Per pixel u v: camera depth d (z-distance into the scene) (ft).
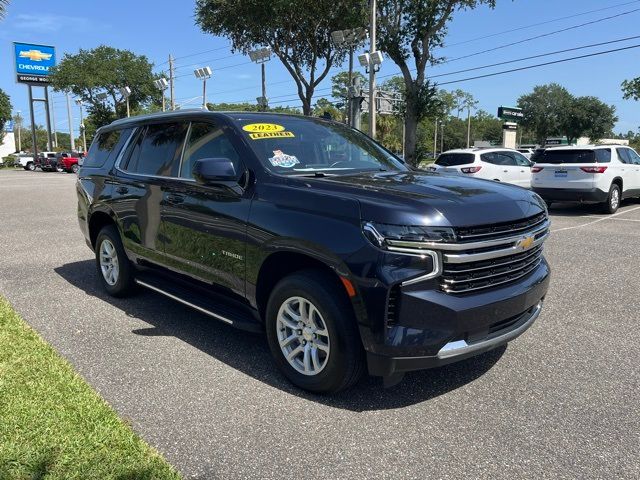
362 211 10.83
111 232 18.84
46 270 23.76
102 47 173.17
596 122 264.93
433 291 10.57
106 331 16.02
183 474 9.20
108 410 11.02
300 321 12.16
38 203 52.37
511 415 11.23
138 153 17.79
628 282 21.68
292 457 9.73
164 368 13.44
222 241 13.51
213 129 14.87
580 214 44.78
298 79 92.63
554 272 23.38
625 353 14.47
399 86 219.20
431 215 10.54
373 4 75.92
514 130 148.87
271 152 13.82
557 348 14.83
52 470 8.98
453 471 9.34
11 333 15.26
